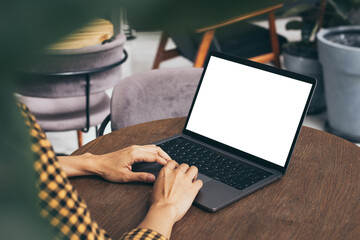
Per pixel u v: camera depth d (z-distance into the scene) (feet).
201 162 3.45
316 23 9.71
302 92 3.30
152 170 3.32
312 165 3.51
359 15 9.84
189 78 5.16
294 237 2.59
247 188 3.07
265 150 3.43
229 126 3.68
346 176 3.34
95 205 2.93
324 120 9.43
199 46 8.86
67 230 1.77
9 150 0.24
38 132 1.64
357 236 2.62
